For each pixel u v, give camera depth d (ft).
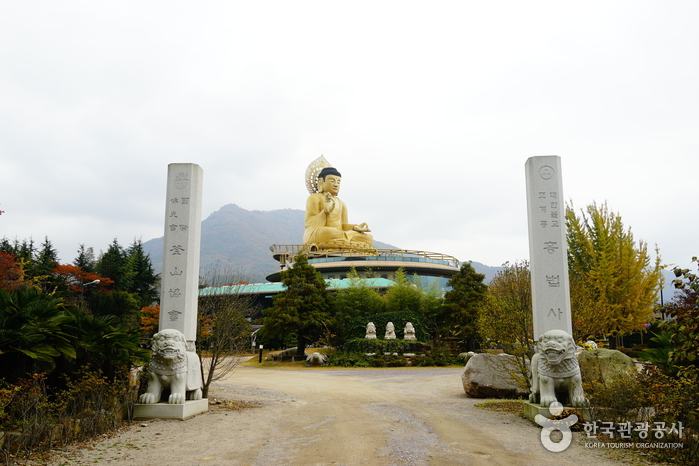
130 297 148.87
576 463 30.01
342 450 32.83
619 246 110.93
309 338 131.85
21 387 32.55
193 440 35.60
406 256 220.23
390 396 63.05
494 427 40.81
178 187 48.85
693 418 33.19
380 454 31.63
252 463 29.84
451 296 137.08
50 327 35.99
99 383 38.09
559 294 44.60
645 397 38.55
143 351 44.75
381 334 134.21
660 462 30.35
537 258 45.34
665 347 48.98
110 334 41.04
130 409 41.57
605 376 51.93
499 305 59.06
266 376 91.35
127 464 29.50
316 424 42.09
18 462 28.43
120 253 181.16
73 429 34.86
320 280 134.10
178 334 43.86
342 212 223.51
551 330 41.96
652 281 109.40
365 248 214.07
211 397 56.65
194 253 48.47
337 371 105.40
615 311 106.73
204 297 87.04
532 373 45.01
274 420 43.88
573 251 120.26
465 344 134.92
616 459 30.99
